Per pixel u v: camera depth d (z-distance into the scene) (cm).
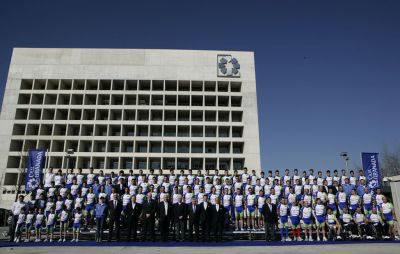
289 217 1836
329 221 1759
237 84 5900
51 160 5259
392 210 1806
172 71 5747
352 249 1359
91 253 1250
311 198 1873
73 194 2022
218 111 5688
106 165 5244
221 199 1917
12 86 5553
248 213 1903
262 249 1373
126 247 1461
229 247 1452
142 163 5531
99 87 5650
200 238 1756
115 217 1694
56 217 1845
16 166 5356
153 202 1705
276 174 2119
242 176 2186
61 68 5669
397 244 1542
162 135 5428
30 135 5391
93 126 5444
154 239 1667
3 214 4025
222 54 5922
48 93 5553
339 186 1880
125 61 5753
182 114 5853
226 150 5759
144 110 5612
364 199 1861
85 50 5775
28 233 1797
